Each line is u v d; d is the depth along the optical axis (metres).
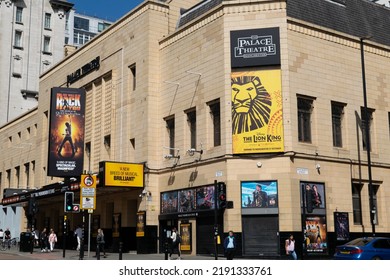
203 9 32.47
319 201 26.69
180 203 29.91
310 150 26.98
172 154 31.59
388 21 36.00
